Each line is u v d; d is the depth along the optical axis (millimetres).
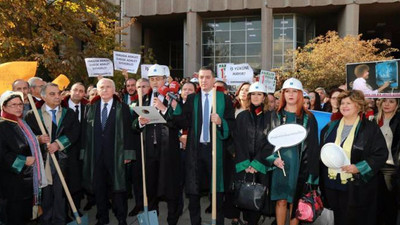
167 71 7242
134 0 25922
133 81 6660
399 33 32750
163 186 4840
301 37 25719
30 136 4285
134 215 5617
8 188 4121
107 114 4898
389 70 4672
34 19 11977
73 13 13539
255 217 4582
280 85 16734
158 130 5051
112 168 4793
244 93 5523
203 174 4504
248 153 4316
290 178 4102
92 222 5406
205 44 26406
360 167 3805
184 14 25750
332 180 4102
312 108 7215
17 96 4191
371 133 3900
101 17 14867
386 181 4434
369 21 28641
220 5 24594
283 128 4055
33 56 12125
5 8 11734
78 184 4844
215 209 4266
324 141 4234
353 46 18297
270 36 24312
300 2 23859
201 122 4500
